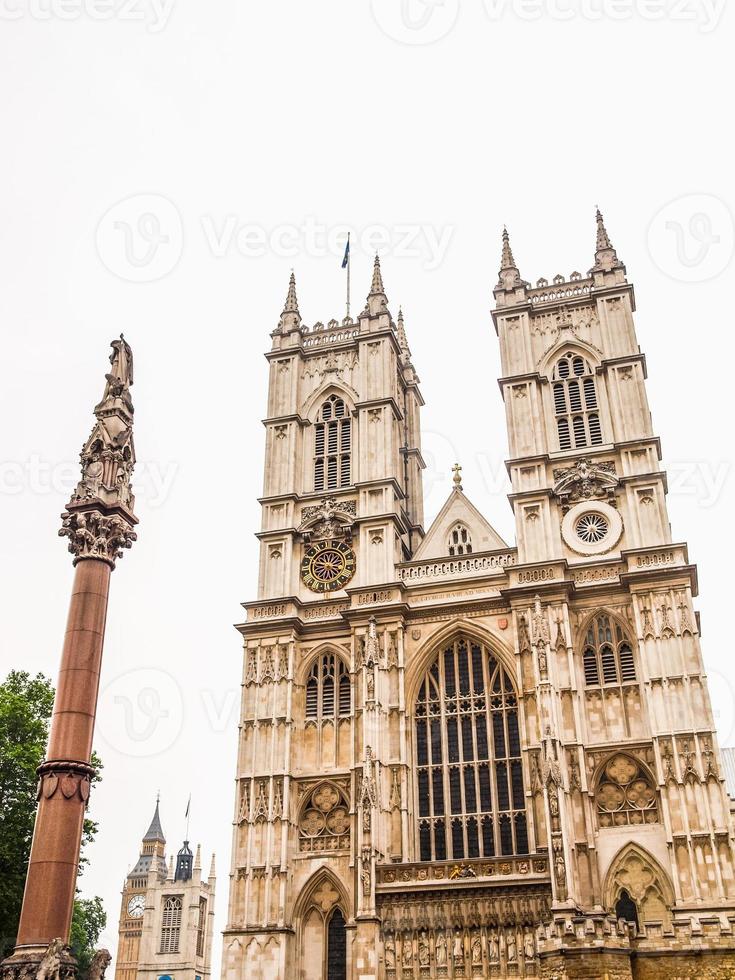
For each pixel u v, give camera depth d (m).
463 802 62.59
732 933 42.41
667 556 65.00
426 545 73.94
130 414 47.38
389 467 75.12
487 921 55.12
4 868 62.47
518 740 63.41
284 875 62.03
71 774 37.97
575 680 62.50
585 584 65.69
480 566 69.56
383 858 59.84
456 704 65.62
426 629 68.25
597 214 81.44
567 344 76.38
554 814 56.56
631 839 58.09
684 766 58.28
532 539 68.81
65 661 40.16
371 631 67.00
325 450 78.94
